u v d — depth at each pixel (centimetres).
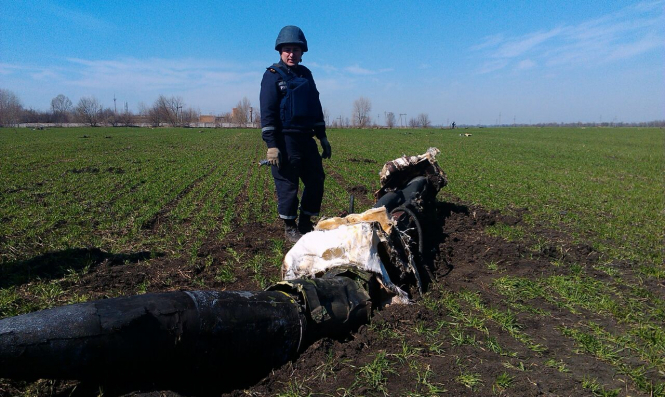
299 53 605
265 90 600
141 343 268
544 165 2080
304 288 358
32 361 242
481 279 544
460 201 1067
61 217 841
